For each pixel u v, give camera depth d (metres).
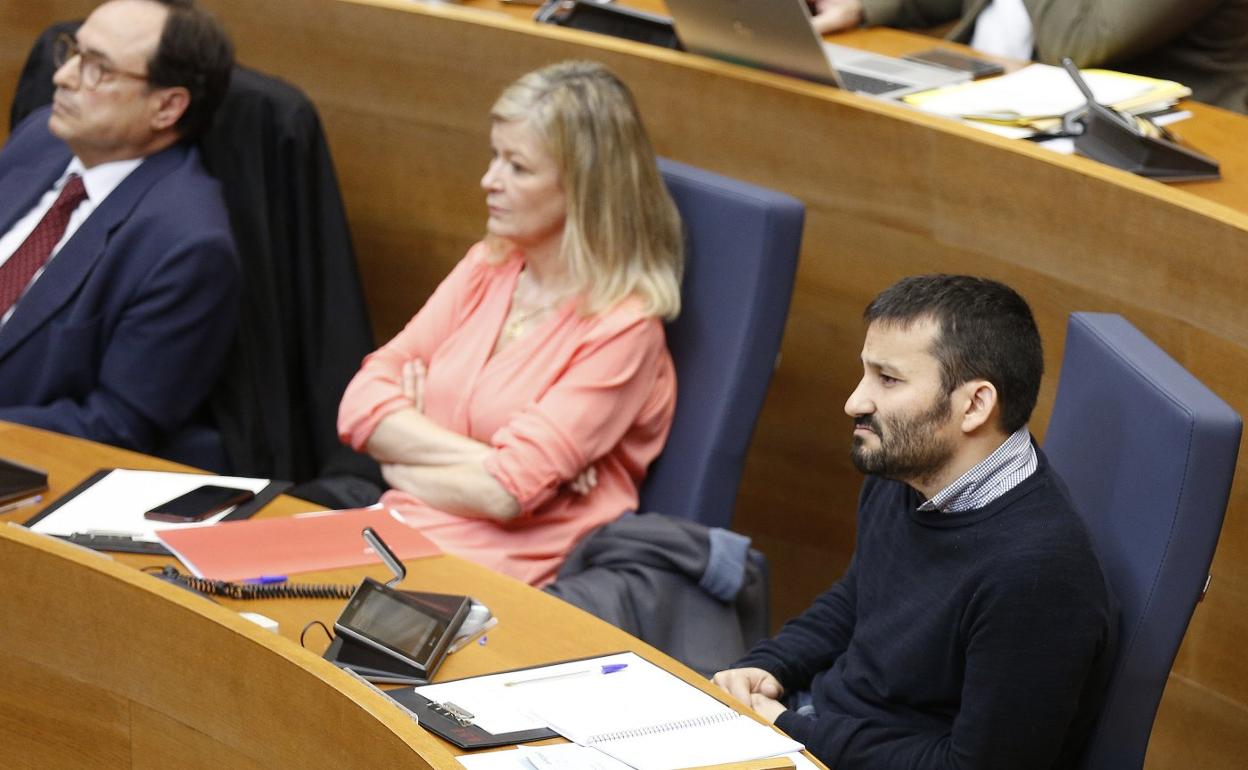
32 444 5.16
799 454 6.36
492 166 5.52
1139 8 6.62
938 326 3.89
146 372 6.14
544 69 5.51
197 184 6.33
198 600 3.56
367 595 4.10
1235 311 4.76
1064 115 5.80
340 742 3.23
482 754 3.39
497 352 5.65
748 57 6.12
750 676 4.50
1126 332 4.29
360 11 7.02
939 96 6.02
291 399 6.81
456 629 4.05
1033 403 3.93
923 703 4.06
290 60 7.28
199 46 6.24
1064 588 3.73
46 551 3.75
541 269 5.61
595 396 5.36
